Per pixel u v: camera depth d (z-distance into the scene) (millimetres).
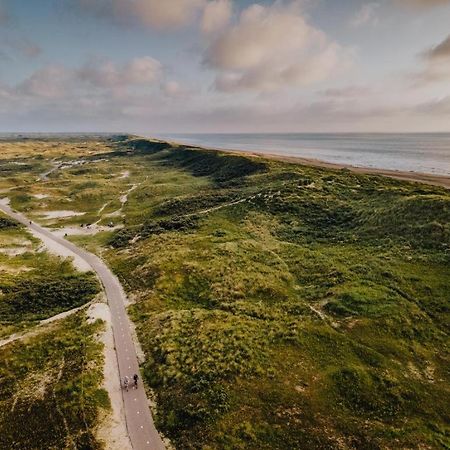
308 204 97688
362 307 50750
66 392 38938
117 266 77562
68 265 80062
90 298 64062
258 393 36906
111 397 38719
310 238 81188
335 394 36438
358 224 83188
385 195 93625
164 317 53031
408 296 52469
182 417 35156
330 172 129500
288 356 42469
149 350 46438
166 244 83438
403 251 66312
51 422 35281
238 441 31750
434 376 38938
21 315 60562
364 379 37938
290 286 61188
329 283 59438
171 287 63219
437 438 31312
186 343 46031
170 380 40219
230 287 60250
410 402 35406
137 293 63938
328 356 42188
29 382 41344
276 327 48312
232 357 41938
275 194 106500
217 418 34281
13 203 138125
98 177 185250
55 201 139375
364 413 34312
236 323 49500
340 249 72812
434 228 69125
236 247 77312
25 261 84000
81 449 32344
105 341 48906
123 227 108500
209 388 37844
